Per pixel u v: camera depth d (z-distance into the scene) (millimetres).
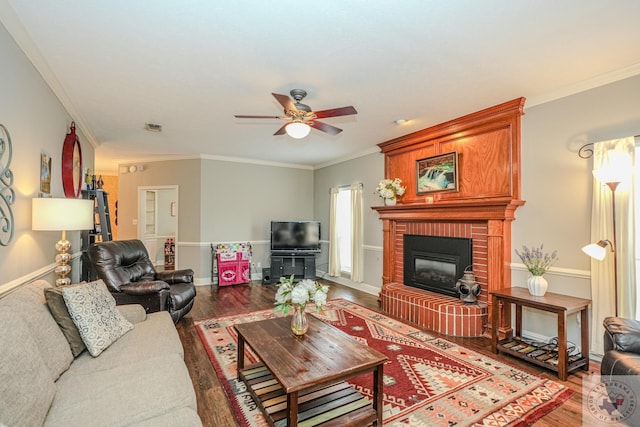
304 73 2693
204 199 6215
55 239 3014
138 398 1449
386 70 2645
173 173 6352
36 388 1287
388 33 2113
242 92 3096
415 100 3312
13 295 1676
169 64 2531
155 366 1761
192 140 4996
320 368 1814
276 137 4812
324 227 6988
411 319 3955
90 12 1876
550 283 3135
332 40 2193
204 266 6227
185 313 3840
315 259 6555
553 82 2895
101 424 1269
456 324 3488
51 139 2848
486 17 1942
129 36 2137
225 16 1923
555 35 2137
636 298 2592
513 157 3408
